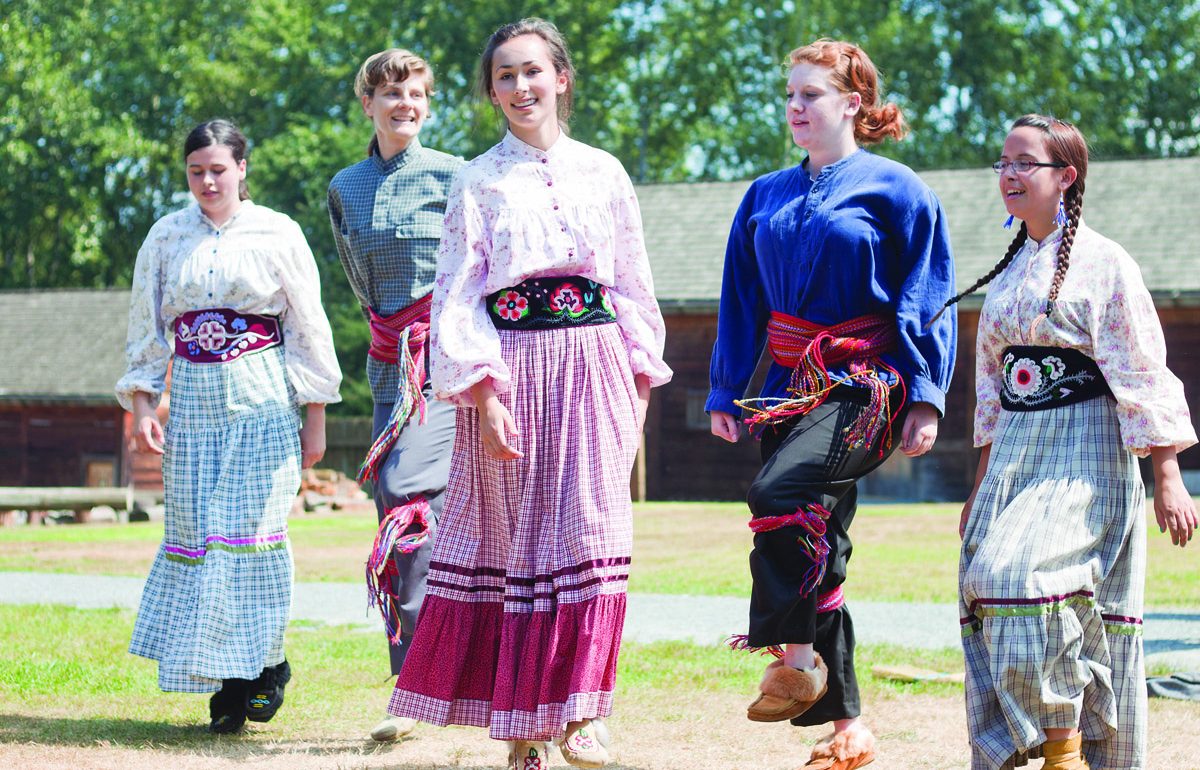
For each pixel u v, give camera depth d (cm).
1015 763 399
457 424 427
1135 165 2588
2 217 4734
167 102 4872
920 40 4388
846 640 438
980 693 394
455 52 4391
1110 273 393
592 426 417
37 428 2856
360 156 4134
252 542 509
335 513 2309
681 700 567
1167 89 4547
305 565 1212
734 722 528
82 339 3012
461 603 423
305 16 4709
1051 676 382
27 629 755
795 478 421
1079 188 404
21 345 3012
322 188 4081
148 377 527
